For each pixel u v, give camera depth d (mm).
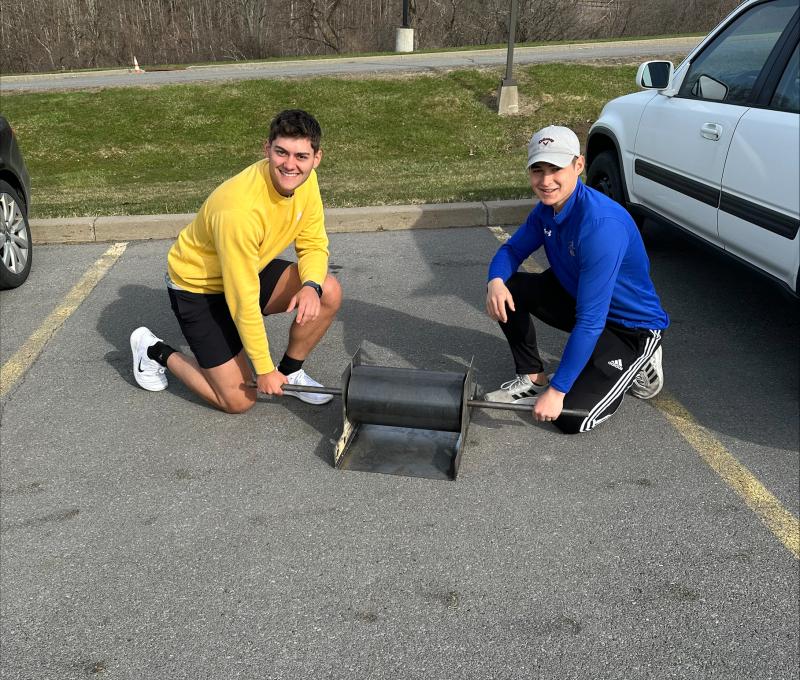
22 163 5406
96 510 2869
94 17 34781
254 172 2818
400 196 6691
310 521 2779
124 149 12070
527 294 3371
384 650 2223
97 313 4641
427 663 2176
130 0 34938
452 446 3234
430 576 2500
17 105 13516
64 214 6363
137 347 3609
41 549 2672
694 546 2619
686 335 4180
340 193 7125
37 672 2186
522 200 6301
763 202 3525
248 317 2865
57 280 5199
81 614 2389
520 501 2869
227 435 3342
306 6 36000
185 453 3217
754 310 4469
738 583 2449
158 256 5645
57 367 3986
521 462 3111
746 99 3787
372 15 36344
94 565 2590
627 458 3125
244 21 35781
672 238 5711
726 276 4973
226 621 2346
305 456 3180
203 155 11883
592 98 13258
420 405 3004
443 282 5039
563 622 2309
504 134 12258
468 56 18453
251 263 2812
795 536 2656
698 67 4348
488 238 5898
